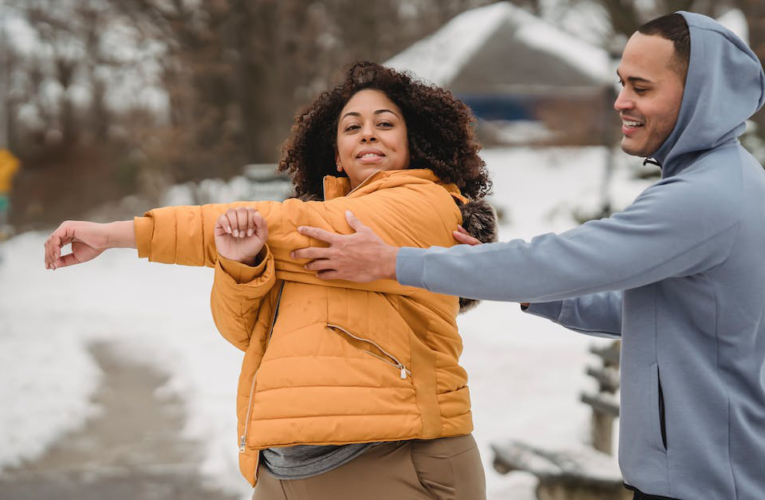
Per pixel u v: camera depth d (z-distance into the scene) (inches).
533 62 1244.5
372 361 93.4
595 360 349.1
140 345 392.8
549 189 1040.8
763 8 720.3
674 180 82.8
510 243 85.7
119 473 223.8
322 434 90.4
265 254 94.4
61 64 1658.5
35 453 240.7
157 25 1096.8
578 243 82.6
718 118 83.0
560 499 166.1
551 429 256.4
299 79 1145.4
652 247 80.7
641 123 87.1
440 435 95.3
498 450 184.1
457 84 1251.2
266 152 1135.0
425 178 105.4
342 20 1210.6
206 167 1108.5
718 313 82.7
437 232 99.8
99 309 493.4
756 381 83.8
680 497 83.0
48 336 412.5
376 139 106.9
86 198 1238.9
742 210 81.2
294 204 95.7
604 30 1239.5
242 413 100.3
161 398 301.1
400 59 1269.7
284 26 1127.0
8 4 1187.3
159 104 1323.8
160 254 95.3
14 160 711.1
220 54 1103.0
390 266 90.1
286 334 94.5
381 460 94.8
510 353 364.8
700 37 83.0
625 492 161.5
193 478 219.3
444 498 96.4
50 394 304.7
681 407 83.4
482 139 1275.8
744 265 81.9
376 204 98.0
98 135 1710.1
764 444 83.7
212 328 434.0
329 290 95.3
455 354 101.4
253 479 101.7
